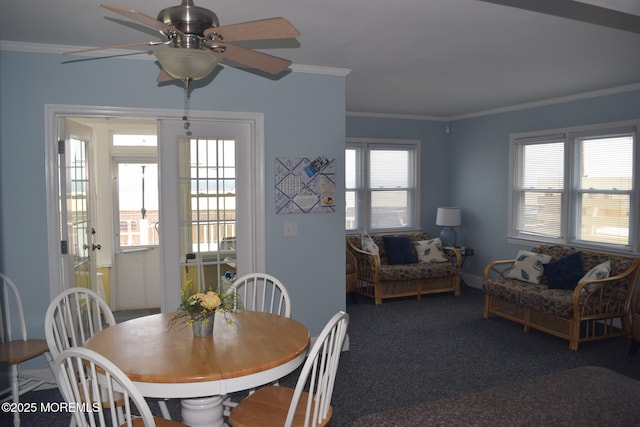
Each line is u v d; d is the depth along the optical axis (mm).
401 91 5078
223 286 3729
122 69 3432
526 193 6016
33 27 2869
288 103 3875
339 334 2066
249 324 2529
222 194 3818
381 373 3682
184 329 2441
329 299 4094
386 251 6336
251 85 3762
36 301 3350
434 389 3389
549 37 3174
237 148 3828
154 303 5867
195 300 2248
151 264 5848
